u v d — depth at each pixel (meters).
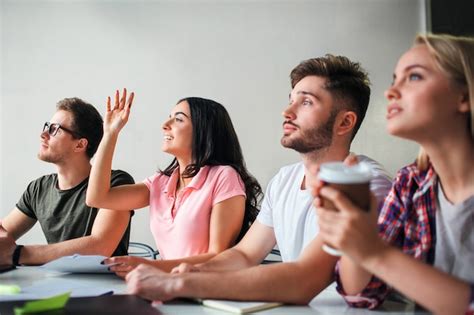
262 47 2.84
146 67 2.88
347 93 1.45
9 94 2.90
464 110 0.89
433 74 0.89
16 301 0.93
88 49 2.90
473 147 0.92
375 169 1.30
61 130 2.11
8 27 2.92
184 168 1.87
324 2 2.83
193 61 2.87
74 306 0.90
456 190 0.95
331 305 1.03
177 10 2.88
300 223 1.45
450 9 2.50
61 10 2.92
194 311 0.93
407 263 0.78
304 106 1.45
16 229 2.22
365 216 0.77
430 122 0.89
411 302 1.04
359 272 0.98
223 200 1.73
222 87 2.85
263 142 2.82
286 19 2.84
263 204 1.59
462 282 0.77
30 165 2.88
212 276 1.01
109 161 1.77
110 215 1.85
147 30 2.89
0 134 2.89
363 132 2.78
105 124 1.78
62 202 2.13
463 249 0.92
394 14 2.81
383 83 2.80
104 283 1.22
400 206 1.02
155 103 2.87
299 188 1.50
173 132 1.85
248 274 1.01
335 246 0.79
